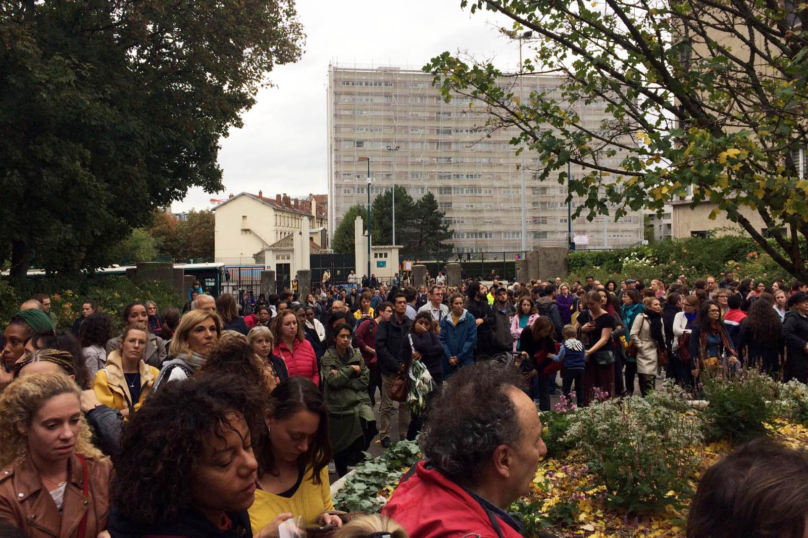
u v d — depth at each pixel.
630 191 4.68
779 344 9.48
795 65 4.57
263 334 6.22
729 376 7.82
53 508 3.02
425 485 2.22
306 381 3.38
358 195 82.62
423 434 2.29
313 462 3.37
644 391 10.83
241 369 4.07
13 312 17.45
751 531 1.33
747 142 4.23
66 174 19.33
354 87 81.88
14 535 2.07
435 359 9.10
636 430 5.65
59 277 23.44
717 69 4.99
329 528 2.45
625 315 12.15
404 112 82.38
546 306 14.57
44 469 3.05
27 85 18.22
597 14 5.11
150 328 12.88
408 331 9.35
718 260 24.50
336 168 82.25
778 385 8.20
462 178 82.62
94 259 26.44
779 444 1.48
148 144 23.38
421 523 2.06
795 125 5.09
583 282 27.91
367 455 6.46
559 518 5.24
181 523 2.04
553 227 82.12
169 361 4.82
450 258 68.25
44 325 5.60
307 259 48.78
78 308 20.25
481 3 5.21
